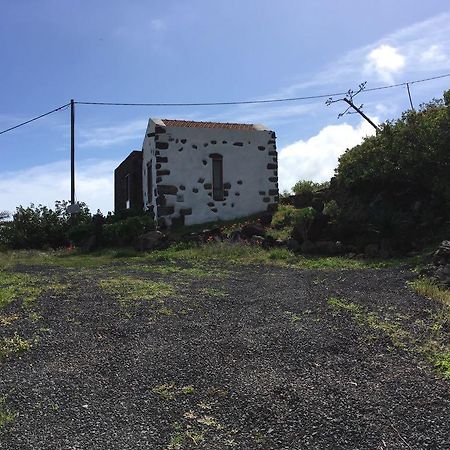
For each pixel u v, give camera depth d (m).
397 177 14.78
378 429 4.40
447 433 4.32
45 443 4.17
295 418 4.60
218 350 6.27
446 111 14.29
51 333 6.96
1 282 10.41
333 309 8.03
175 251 15.54
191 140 19.19
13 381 5.40
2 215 21.14
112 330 7.05
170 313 7.85
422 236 13.70
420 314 7.60
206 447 4.14
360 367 5.74
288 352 6.20
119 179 24.61
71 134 22.50
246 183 19.92
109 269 12.67
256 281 10.56
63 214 21.70
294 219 15.14
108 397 5.04
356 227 14.66
